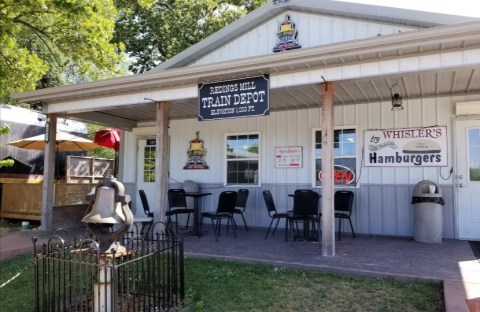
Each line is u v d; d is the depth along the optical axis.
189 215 8.48
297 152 8.32
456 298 3.59
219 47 8.54
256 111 5.76
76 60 9.67
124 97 7.01
